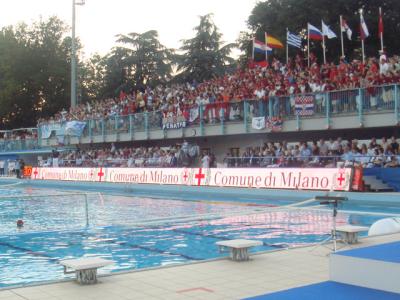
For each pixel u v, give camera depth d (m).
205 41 55.06
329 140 22.23
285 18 39.16
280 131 22.98
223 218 13.91
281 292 5.16
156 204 18.39
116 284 6.14
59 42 63.41
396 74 19.33
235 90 26.20
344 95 20.83
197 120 26.98
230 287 5.94
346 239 8.59
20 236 11.42
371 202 16.12
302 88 22.56
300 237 10.59
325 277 6.34
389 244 6.25
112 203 19.12
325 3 37.84
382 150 18.89
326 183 17.89
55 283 6.23
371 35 37.06
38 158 39.97
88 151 35.00
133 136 30.83
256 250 9.22
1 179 35.44
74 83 40.16
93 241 10.62
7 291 5.87
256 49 29.02
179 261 8.52
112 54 61.75
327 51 38.84
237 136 27.52
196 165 27.53
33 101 61.47
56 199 21.11
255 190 19.36
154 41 61.09
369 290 5.18
